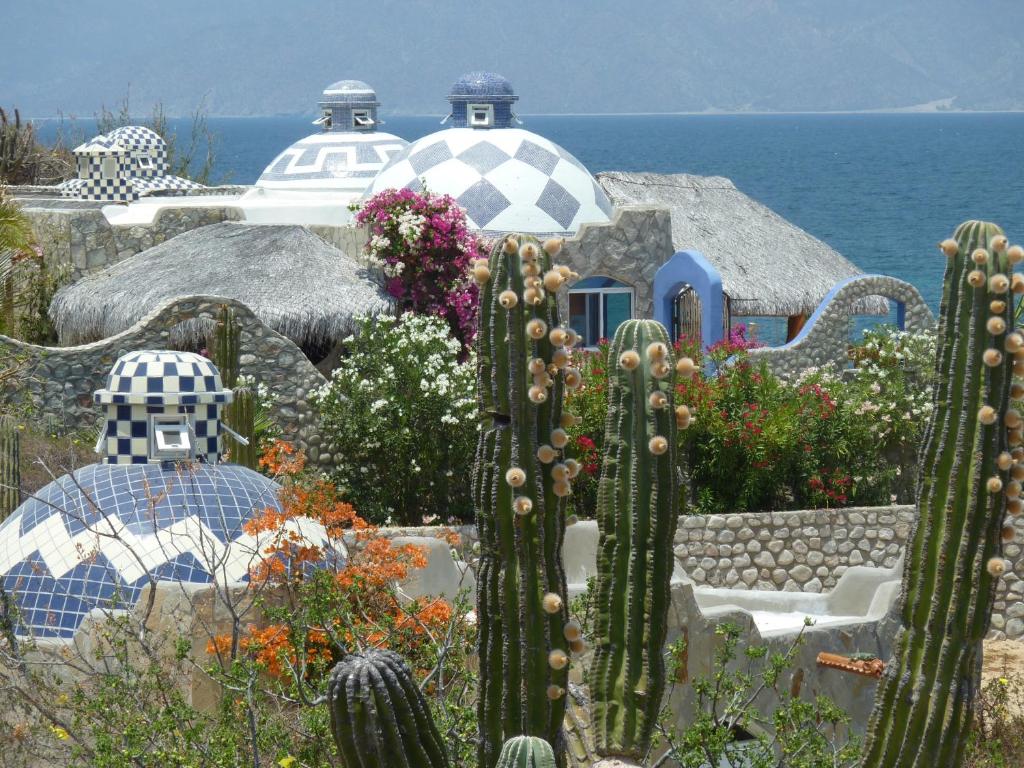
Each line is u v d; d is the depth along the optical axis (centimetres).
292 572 1347
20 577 1335
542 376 743
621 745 767
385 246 2436
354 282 2477
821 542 2186
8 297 2450
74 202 3234
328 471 2120
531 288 743
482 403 760
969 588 774
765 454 2183
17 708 1170
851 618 1650
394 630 1197
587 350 2594
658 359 767
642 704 767
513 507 742
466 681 1102
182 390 1461
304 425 2138
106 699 1052
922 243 9688
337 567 1380
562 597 754
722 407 2219
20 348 2092
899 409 2298
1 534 1455
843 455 2261
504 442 748
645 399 771
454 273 2475
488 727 756
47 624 1334
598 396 2122
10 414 2011
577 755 958
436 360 2111
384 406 2084
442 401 2094
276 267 2469
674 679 1177
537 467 745
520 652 748
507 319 748
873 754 801
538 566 747
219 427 1502
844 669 1486
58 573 1359
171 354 1476
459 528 1964
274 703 1192
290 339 2244
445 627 1209
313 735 1034
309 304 2356
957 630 777
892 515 2209
